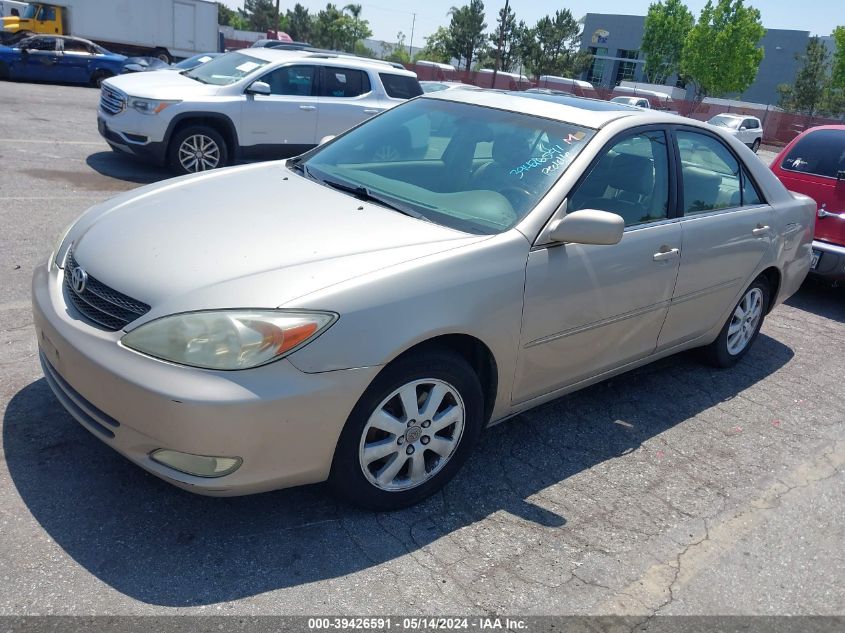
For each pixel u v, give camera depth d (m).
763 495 3.59
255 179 3.75
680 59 54.72
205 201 3.38
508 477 3.46
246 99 9.59
